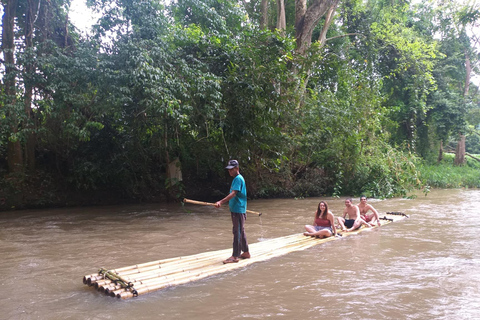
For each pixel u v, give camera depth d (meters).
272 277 4.65
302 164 16.73
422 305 3.73
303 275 4.73
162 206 13.03
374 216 8.75
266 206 12.66
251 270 4.96
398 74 24.38
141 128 12.34
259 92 11.24
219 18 13.80
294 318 3.44
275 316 3.48
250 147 12.92
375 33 21.22
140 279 4.35
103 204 13.52
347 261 5.41
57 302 3.88
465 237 7.18
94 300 3.92
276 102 12.03
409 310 3.61
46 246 6.64
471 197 15.44
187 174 15.94
